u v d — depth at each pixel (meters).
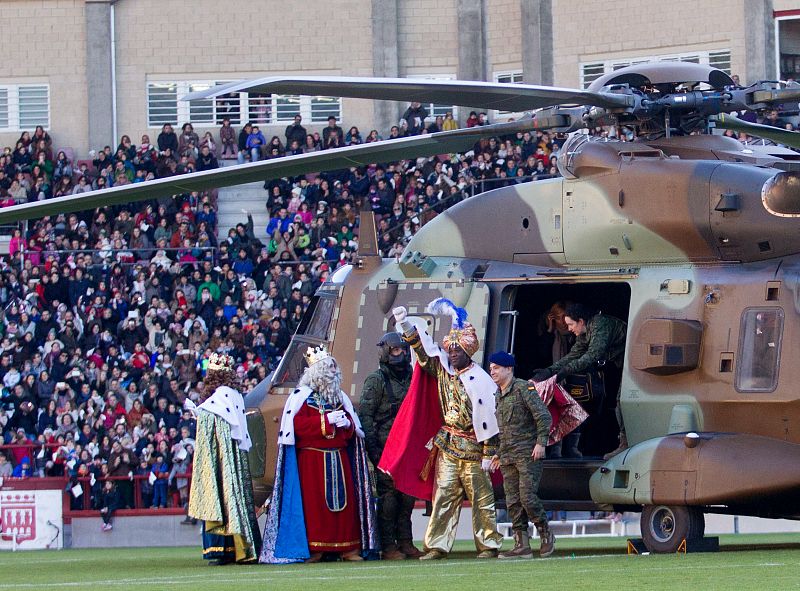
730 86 53.03
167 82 147.25
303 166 52.66
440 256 59.00
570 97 48.88
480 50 143.12
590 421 57.22
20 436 108.12
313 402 52.03
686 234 52.09
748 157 53.31
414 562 49.91
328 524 51.69
